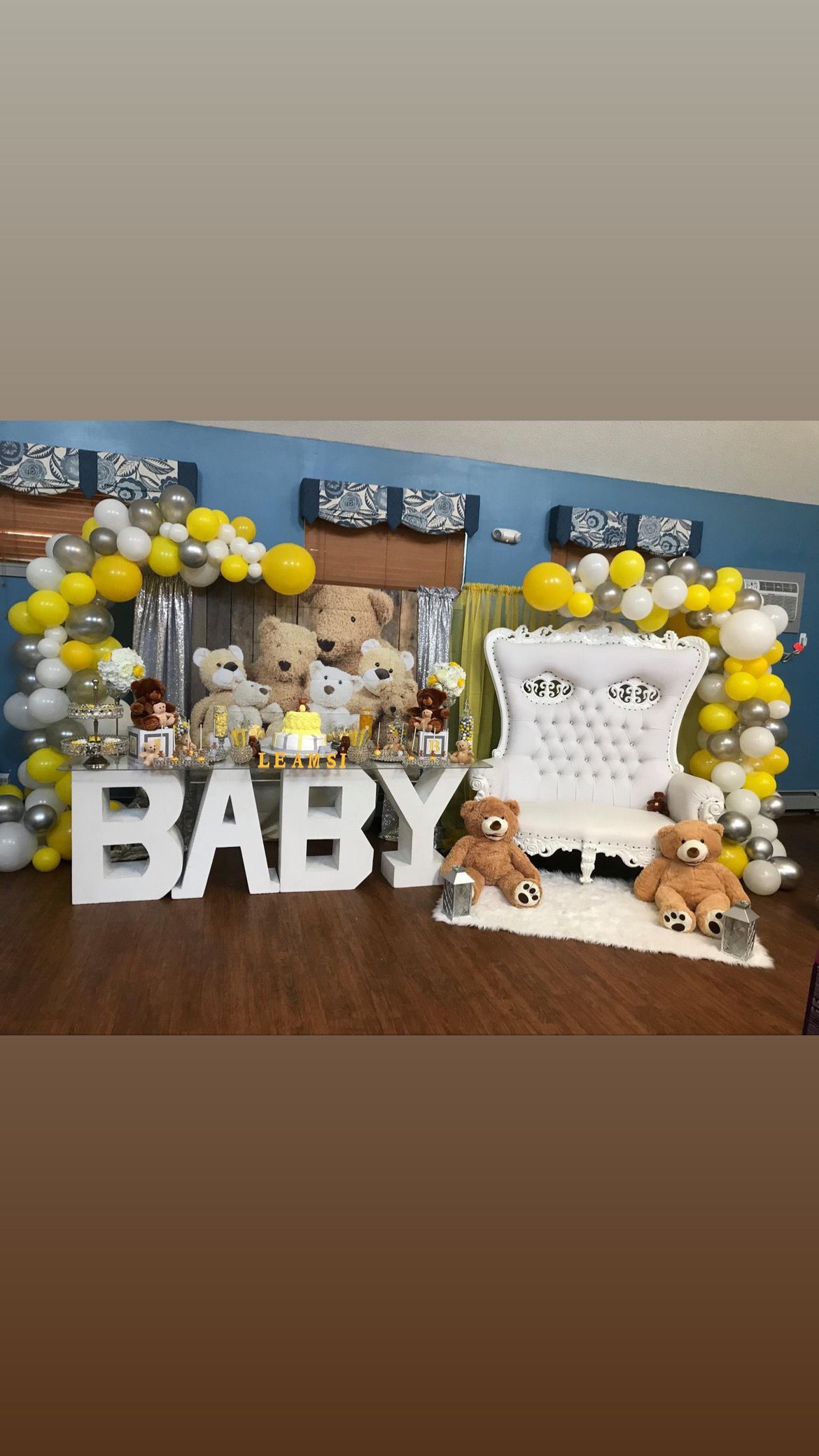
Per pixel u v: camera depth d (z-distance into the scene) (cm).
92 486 391
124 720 369
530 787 386
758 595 420
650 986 265
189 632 411
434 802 363
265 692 407
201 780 398
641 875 347
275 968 263
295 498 446
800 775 595
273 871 371
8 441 383
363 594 443
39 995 236
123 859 367
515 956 285
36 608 341
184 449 427
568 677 395
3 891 330
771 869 380
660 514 527
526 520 493
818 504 565
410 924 311
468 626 466
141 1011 229
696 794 348
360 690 431
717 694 420
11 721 362
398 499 444
